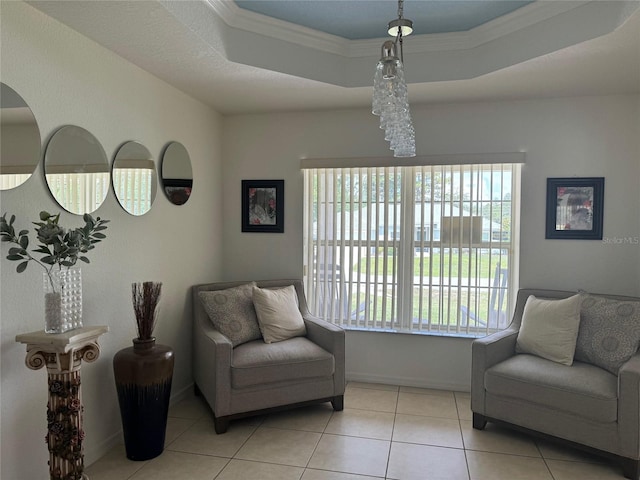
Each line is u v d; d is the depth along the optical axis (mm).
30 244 2111
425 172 3709
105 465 2521
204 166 3777
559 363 2824
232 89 3326
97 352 2166
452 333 3689
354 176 3857
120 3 2053
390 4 2646
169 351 2666
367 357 3861
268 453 2662
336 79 3221
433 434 2906
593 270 3412
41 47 2135
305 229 3979
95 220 2482
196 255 3680
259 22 2838
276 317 3359
